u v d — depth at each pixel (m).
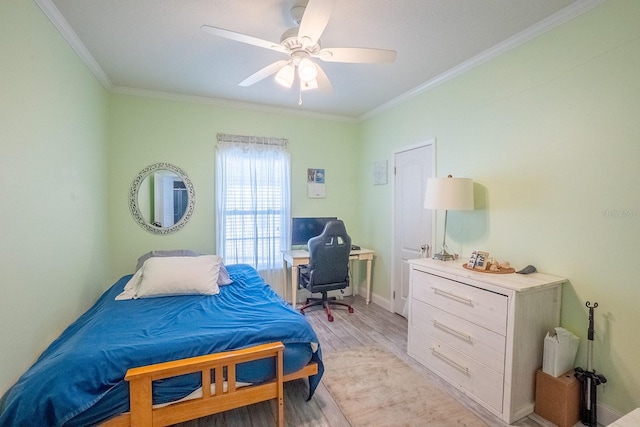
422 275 2.40
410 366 2.37
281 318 1.86
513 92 2.21
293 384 2.12
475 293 1.95
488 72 2.40
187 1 1.76
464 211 2.65
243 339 1.63
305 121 3.98
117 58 2.46
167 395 1.42
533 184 2.09
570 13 1.83
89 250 2.49
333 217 4.16
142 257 2.97
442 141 2.87
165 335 1.59
